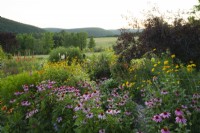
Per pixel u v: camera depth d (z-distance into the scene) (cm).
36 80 676
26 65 1335
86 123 398
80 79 747
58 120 448
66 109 457
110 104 510
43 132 454
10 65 1386
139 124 473
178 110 376
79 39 5300
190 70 629
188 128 407
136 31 958
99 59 1127
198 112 428
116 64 927
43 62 1383
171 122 418
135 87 698
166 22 866
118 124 409
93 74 991
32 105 497
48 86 534
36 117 479
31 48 4669
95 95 477
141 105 602
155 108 449
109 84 754
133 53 933
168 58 780
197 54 786
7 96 610
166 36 823
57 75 750
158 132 376
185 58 805
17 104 521
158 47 843
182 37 800
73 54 1505
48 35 4831
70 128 434
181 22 845
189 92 536
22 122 473
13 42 3006
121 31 981
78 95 517
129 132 421
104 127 394
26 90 557
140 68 826
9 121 480
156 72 712
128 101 527
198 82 556
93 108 418
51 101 491
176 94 468
